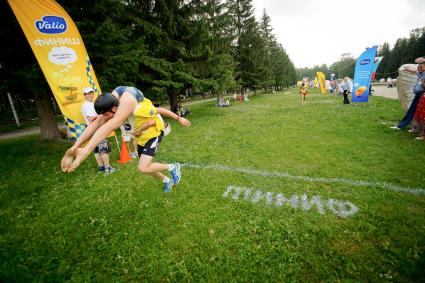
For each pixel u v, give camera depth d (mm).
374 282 2506
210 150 7441
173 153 7301
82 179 5684
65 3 8914
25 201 4723
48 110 10578
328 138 8016
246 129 10469
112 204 4352
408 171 5004
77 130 6961
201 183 4984
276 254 2955
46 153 8570
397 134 7859
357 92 18578
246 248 3076
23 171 6633
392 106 14180
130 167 6270
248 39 34969
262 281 2617
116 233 3494
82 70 6840
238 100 33531
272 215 3746
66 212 4195
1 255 3197
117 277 2781
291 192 4441
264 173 5383
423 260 2686
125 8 13586
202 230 3463
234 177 5223
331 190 4441
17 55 8883
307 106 18250
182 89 16500
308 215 3689
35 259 3080
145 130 3299
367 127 9195
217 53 17469
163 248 3180
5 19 8078
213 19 17312
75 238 3471
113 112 2371
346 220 3529
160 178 4016
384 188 4367
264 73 40094
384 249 2922
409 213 3578
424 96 7148
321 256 2896
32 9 6156
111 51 9992
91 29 9469
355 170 5242
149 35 14125
